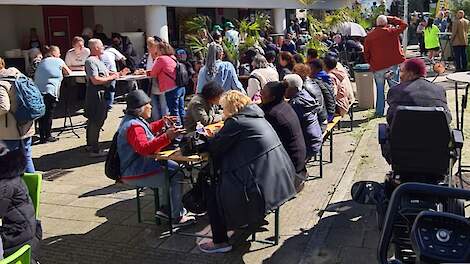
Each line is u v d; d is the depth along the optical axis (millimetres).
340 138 8367
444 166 4055
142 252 4578
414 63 4723
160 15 12508
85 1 11039
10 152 3441
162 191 5008
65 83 11586
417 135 4020
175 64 8180
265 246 4609
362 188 4492
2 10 14039
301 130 5207
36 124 9312
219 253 4488
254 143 4105
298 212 5352
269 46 12305
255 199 4051
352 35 18438
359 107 10758
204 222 5191
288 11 23281
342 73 8086
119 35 14055
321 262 4242
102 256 4523
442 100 4523
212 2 14188
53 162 7562
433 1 32156
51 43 15469
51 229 5121
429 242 1912
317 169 6762
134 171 4785
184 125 5797
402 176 4238
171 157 4586
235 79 7539
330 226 4953
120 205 5750
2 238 3326
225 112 4258
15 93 5816
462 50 15383
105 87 7781
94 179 6727
